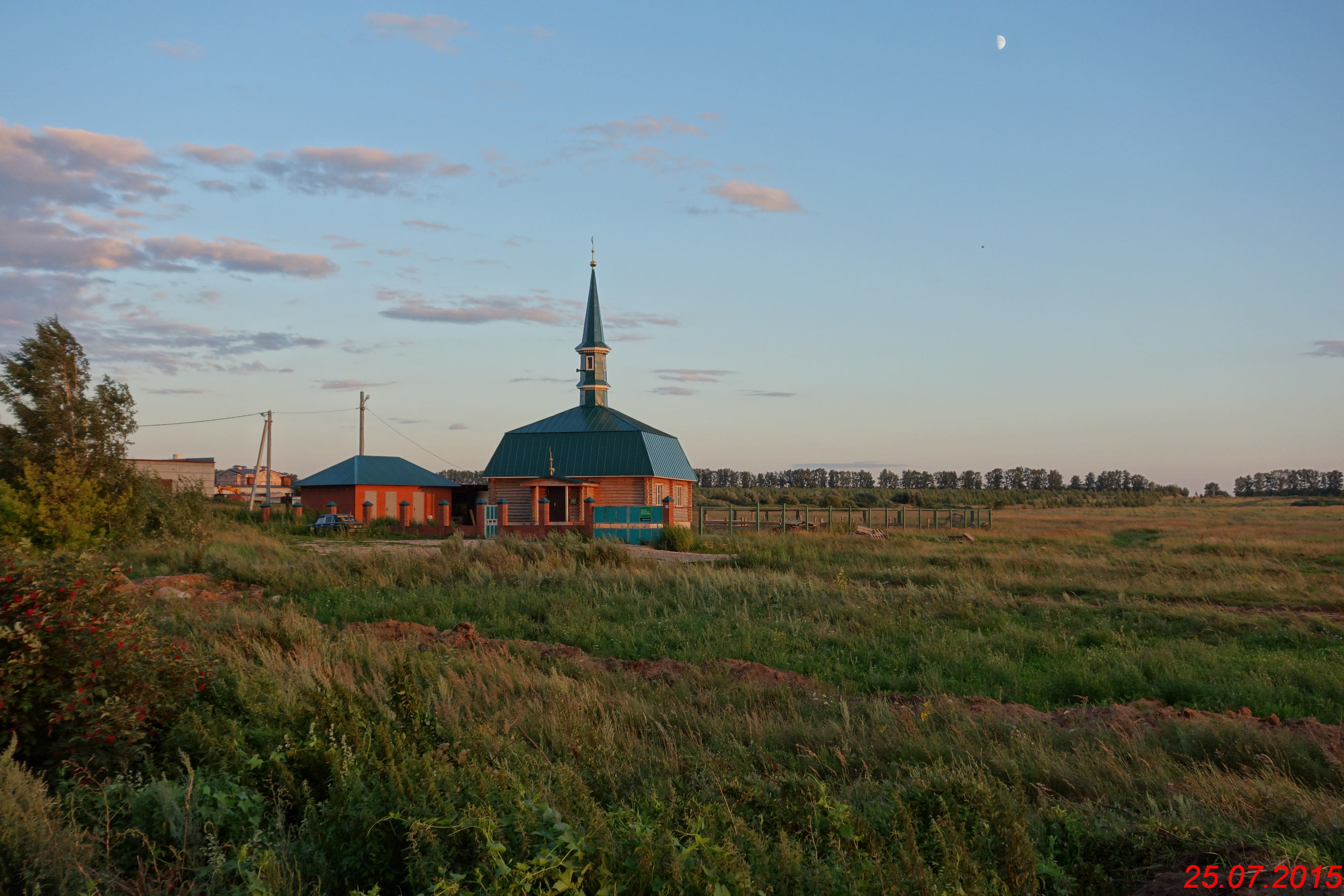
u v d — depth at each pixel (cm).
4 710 604
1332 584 2009
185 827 488
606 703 886
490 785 542
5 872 437
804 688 991
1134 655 1163
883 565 2422
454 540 2612
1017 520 6356
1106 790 646
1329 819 540
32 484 2198
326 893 467
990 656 1162
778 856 461
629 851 456
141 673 678
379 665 988
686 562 2395
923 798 547
